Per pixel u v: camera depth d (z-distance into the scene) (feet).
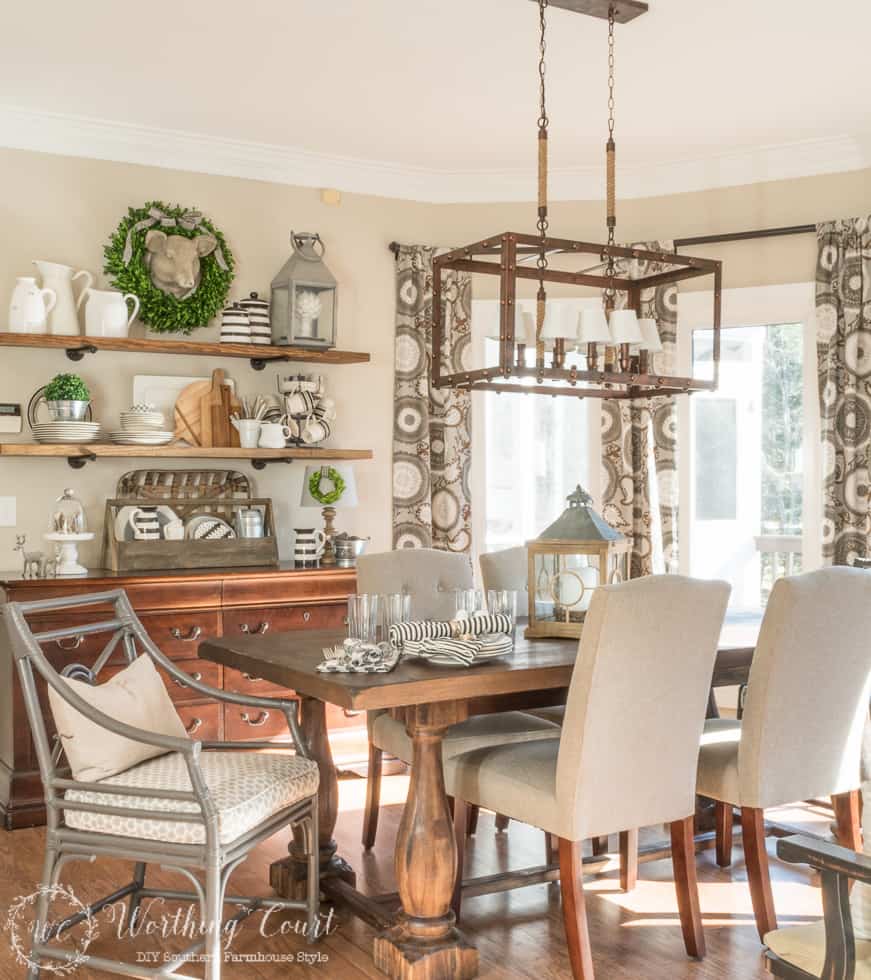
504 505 18.83
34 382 15.06
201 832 8.11
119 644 13.73
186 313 15.79
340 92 14.23
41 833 12.80
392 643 9.49
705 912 10.29
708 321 18.11
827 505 17.03
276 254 16.98
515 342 11.48
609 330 10.82
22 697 12.99
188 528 15.74
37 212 15.12
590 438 18.66
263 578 14.71
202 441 16.05
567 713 8.54
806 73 13.75
